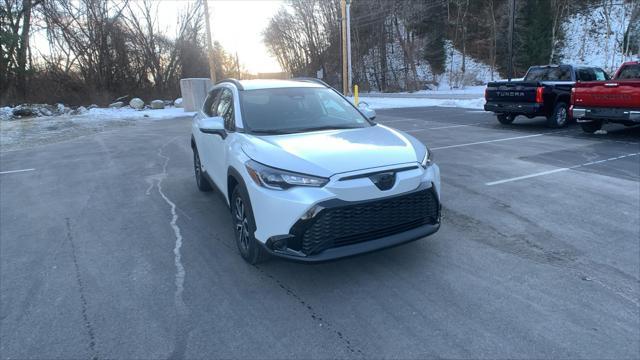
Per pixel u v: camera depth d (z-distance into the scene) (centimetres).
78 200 636
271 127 443
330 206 331
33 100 2583
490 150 939
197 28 3438
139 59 3138
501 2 4891
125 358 278
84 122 1808
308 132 431
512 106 1280
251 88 503
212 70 2408
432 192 379
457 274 379
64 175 804
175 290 364
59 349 288
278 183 346
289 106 481
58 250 454
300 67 5388
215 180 518
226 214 556
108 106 2725
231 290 362
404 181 356
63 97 2659
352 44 4756
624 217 511
